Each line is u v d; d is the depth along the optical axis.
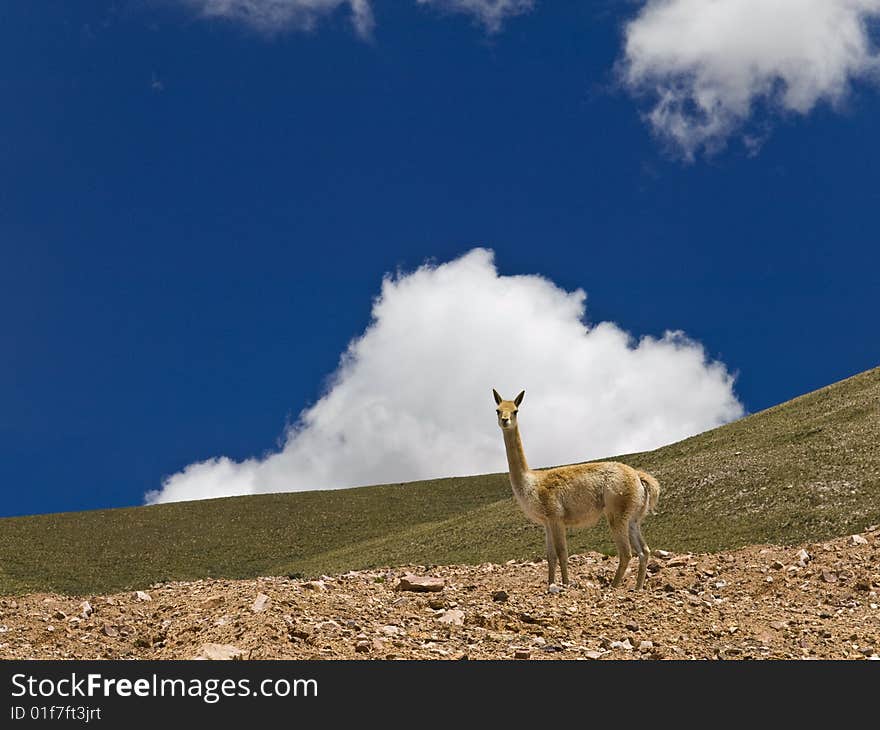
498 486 121.44
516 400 17.19
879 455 60.25
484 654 11.72
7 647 12.55
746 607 15.60
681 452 92.31
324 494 120.12
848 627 14.20
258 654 11.23
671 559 20.52
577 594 15.91
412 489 122.44
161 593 16.17
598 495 16.84
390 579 18.42
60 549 91.94
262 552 95.00
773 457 68.69
